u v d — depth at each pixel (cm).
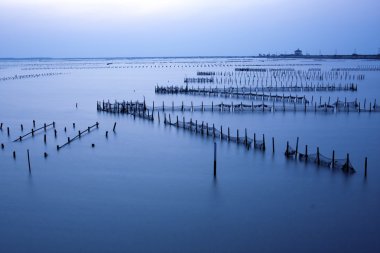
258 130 6350
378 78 15800
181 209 3394
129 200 3584
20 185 3953
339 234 2966
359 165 4466
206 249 2788
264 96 9888
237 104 8762
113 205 3478
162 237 2942
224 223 3150
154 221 3184
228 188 3847
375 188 3794
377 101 9400
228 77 17850
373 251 2744
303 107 8569
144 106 8094
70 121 7256
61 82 16088
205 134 5981
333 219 3195
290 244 2839
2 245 2852
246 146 5212
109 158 4831
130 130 6400
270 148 5191
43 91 12562
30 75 19988
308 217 3234
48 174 4266
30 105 9369
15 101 10081
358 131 6253
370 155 4869
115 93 11931
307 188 3816
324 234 2969
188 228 3070
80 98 10712
